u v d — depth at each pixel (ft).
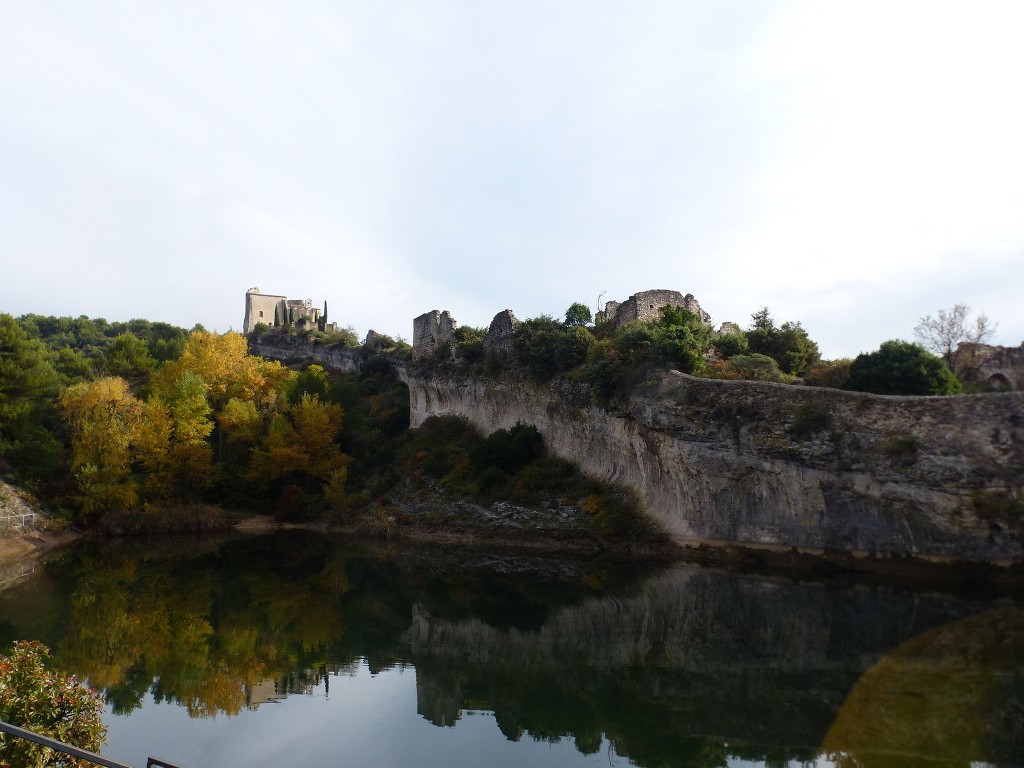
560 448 141.79
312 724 46.29
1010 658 51.88
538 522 124.57
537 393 149.89
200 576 102.94
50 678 28.35
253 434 175.22
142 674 56.85
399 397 227.61
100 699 30.66
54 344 312.71
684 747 40.88
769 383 98.78
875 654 55.36
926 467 77.87
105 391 151.64
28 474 134.92
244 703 50.44
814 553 89.76
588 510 120.98
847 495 86.22
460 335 191.42
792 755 38.65
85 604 82.43
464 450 160.76
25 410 146.82
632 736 42.93
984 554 75.10
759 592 80.43
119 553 123.24
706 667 55.67
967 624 61.62
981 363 101.14
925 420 80.48
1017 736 38.45
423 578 101.45
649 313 145.18
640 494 117.39
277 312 380.58
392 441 192.54
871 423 84.69
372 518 148.46
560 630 70.79
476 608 81.97
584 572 101.30
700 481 103.86
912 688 46.50
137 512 145.59
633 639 65.77
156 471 156.97
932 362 88.38
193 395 166.81
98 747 29.12
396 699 51.29
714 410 102.27
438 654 63.46
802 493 90.94
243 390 196.24
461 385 179.52
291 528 154.81
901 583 79.92
